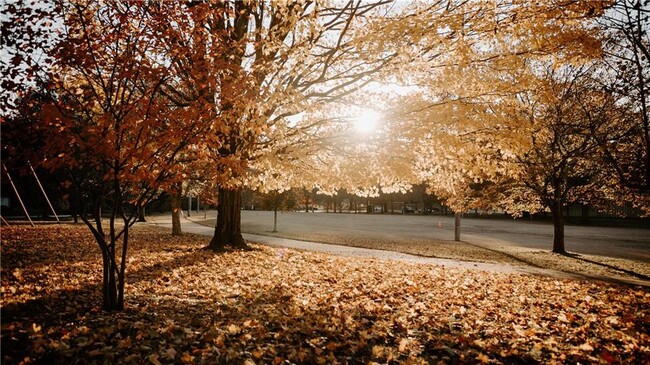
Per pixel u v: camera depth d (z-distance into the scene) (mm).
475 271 10867
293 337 4812
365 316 5902
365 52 6848
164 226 30000
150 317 5246
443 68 7625
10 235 16203
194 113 5035
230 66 5504
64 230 20547
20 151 4844
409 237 24125
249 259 11477
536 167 16266
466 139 8438
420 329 5430
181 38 5406
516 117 8477
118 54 5363
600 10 6426
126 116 4957
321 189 10148
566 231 31875
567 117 14930
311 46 6785
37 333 4227
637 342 4949
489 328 5523
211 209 97750
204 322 5137
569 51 6836
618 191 15094
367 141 8594
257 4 7293
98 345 4117
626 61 9711
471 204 19719
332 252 15312
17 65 4676
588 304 7004
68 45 4809
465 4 7012
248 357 4113
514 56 6820
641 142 10492
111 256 5527
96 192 5812
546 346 4820
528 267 12500
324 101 9008
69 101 5629
